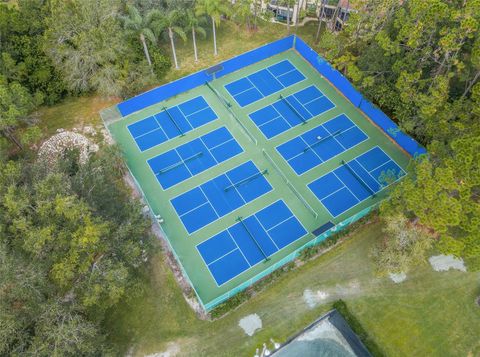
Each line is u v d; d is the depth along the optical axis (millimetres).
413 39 33938
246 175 39406
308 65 49656
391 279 32500
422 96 33656
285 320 30672
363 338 29625
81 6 40969
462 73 34531
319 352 29203
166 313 31031
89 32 39875
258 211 36750
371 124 43469
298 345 29547
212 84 47531
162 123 43844
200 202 37469
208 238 35031
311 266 33125
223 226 35781
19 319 24609
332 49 44156
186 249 34375
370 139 42219
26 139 35938
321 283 32344
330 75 46844
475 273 32812
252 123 43812
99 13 41219
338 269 33031
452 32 31469
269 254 34062
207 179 39156
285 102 45688
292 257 32938
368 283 32344
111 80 42000
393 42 36531
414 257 30109
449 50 32688
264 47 48812
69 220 26969
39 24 43750
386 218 31234
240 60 48281
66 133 41344
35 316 25375
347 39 43625
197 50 50812
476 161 26062
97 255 29234
